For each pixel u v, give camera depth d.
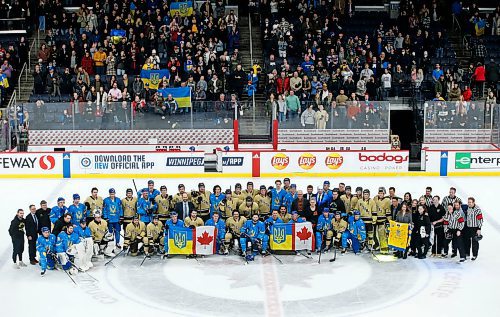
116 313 18.12
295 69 40.19
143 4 41.94
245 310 18.28
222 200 22.95
